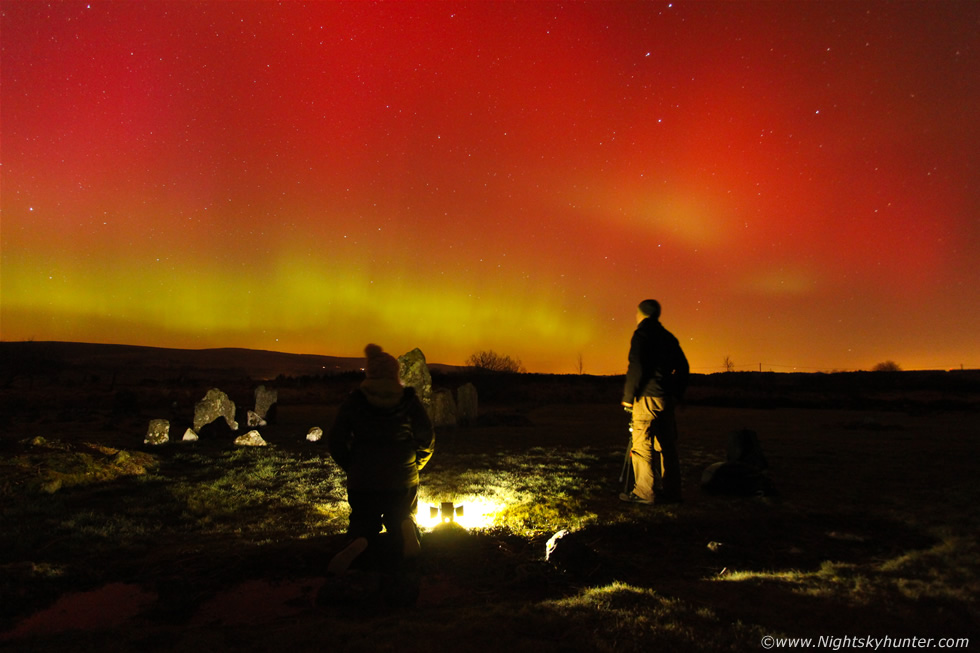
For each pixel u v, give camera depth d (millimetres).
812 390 38594
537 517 6145
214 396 15789
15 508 6480
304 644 3037
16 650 3020
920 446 12109
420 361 16703
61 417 19000
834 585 4055
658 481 7176
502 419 18375
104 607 3814
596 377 49281
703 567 4629
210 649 2977
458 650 2953
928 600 3719
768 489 7289
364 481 4574
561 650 2945
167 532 5668
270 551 4801
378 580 3963
